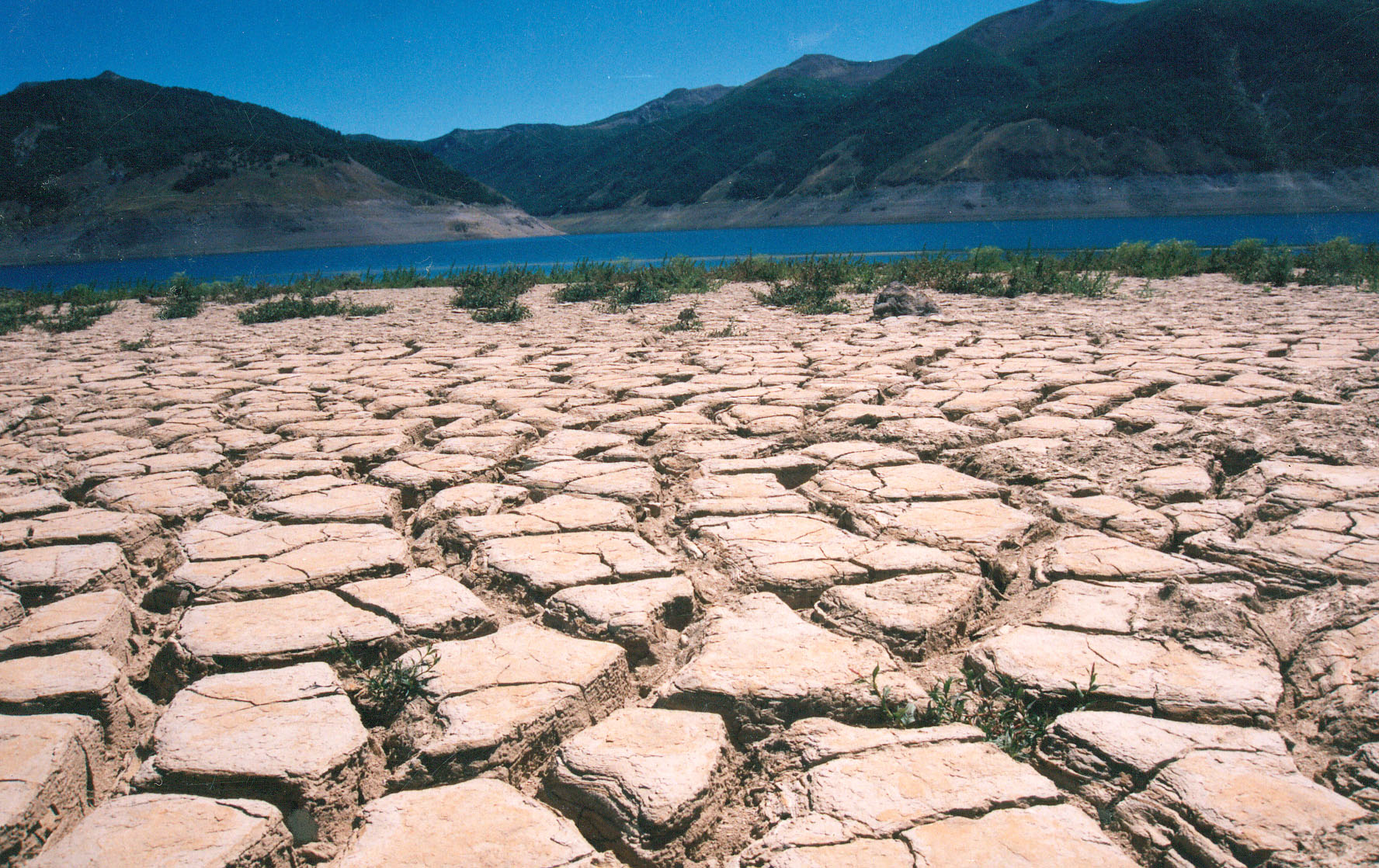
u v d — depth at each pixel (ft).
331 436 17.42
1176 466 13.74
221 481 14.99
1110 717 7.00
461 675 7.91
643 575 10.09
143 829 5.91
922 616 8.76
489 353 29.09
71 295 59.72
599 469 14.46
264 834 5.90
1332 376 19.52
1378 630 7.90
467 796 6.36
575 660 8.15
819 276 50.78
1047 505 12.16
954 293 48.11
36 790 6.25
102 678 7.84
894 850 5.58
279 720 7.22
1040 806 6.00
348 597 9.65
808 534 11.24
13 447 17.40
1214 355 23.16
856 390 20.27
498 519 12.03
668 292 51.34
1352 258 51.26
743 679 7.63
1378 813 5.74
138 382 24.97
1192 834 5.76
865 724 7.36
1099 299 42.57
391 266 156.46
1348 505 11.24
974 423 16.83
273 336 37.40
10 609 9.31
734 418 18.02
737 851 6.18
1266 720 7.02
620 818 6.18
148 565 11.60
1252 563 9.78
